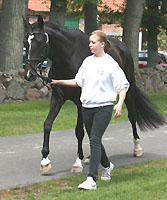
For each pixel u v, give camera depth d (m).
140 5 26.81
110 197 7.07
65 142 11.78
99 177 8.27
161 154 10.45
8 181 8.10
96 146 7.39
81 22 50.00
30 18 41.78
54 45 8.45
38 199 7.00
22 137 12.42
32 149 10.89
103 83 7.39
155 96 24.50
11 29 21.42
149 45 31.94
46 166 8.43
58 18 24.34
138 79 26.38
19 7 21.50
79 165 8.77
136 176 8.33
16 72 20.94
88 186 7.39
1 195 7.30
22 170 8.90
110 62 7.43
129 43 26.86
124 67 10.07
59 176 8.45
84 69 7.50
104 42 7.44
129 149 11.00
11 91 20.36
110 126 14.38
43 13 50.50
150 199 7.00
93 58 7.51
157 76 27.67
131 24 26.77
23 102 20.22
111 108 7.45
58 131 13.41
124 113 17.06
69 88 8.52
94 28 28.33
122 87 7.27
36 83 21.28
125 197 7.06
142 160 9.84
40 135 12.76
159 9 31.14
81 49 8.68
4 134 12.77
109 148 11.10
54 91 8.53
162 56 37.53
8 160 9.73
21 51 21.73
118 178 8.19
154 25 31.45
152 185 7.68
